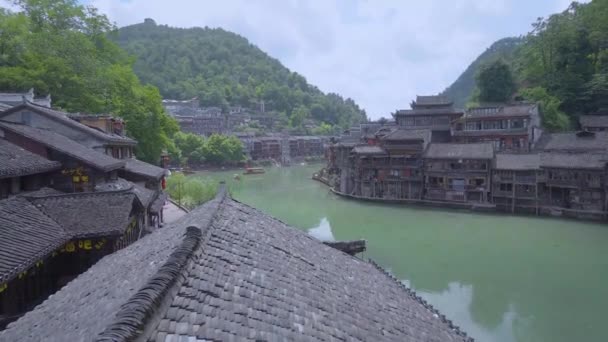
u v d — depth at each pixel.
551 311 30.14
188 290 6.97
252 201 79.50
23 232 17.53
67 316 8.71
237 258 9.41
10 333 9.18
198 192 62.38
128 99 66.31
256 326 6.79
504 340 26.41
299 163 174.00
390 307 11.27
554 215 61.66
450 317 29.55
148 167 45.91
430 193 73.00
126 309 5.62
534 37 105.38
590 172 59.44
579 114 87.44
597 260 40.94
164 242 11.23
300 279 9.98
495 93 99.81
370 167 79.81
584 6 104.94
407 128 87.38
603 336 26.48
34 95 47.78
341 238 50.72
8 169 20.19
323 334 7.60
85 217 21.09
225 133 179.62
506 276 37.25
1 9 59.19
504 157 68.75
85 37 61.84
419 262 41.44
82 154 27.92
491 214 64.88
